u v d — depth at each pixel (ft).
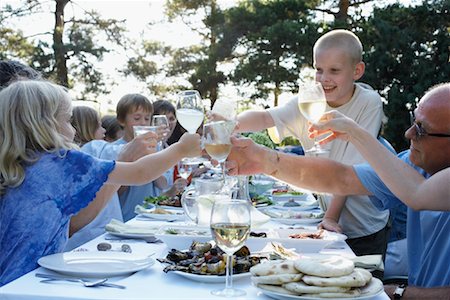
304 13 56.65
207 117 9.26
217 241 5.30
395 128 44.73
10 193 6.74
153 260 6.23
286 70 53.67
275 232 7.70
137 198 13.43
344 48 10.18
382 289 5.18
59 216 6.76
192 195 8.34
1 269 6.59
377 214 10.04
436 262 7.15
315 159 8.05
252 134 14.94
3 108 6.91
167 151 7.38
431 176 6.63
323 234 7.38
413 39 48.14
